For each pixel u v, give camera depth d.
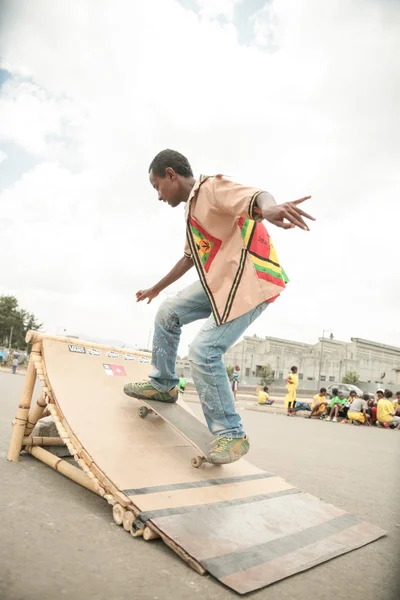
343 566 1.68
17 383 13.79
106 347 3.04
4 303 67.00
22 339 67.69
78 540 1.67
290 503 2.18
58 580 1.36
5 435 3.76
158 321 2.60
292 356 62.44
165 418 2.45
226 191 2.05
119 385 2.86
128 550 1.63
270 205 1.79
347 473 3.66
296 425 8.97
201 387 2.29
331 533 1.95
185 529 1.69
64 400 2.44
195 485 2.10
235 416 2.32
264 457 4.16
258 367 63.59
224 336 2.27
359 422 11.23
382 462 4.51
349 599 1.41
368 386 50.31
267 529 1.84
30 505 2.00
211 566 1.50
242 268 2.24
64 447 3.09
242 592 1.38
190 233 2.31
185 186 2.41
